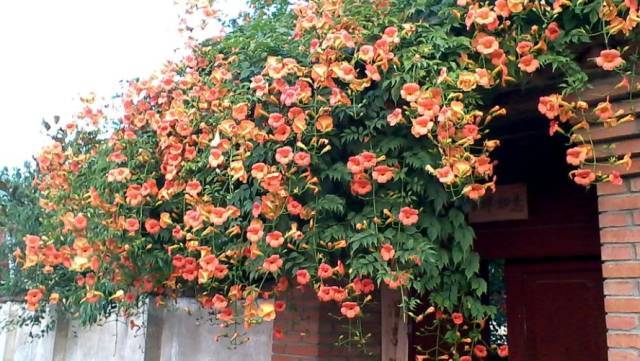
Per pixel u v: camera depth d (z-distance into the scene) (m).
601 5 2.53
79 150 4.36
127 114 4.10
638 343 2.40
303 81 3.06
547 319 4.23
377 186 3.02
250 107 3.41
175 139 3.66
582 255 4.09
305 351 4.18
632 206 2.54
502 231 4.46
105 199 3.92
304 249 3.09
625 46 2.63
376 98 3.04
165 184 3.71
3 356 7.40
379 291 4.46
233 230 3.22
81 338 6.58
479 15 2.74
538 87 3.01
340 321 4.27
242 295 3.40
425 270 2.97
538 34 2.75
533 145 4.20
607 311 2.52
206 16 4.11
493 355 4.38
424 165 2.88
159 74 4.09
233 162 3.19
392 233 2.90
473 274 3.06
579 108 2.68
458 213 3.00
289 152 3.00
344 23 3.12
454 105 2.70
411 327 4.29
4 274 6.57
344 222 3.11
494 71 2.75
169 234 3.88
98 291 4.04
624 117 2.59
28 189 6.30
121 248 3.79
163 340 5.64
